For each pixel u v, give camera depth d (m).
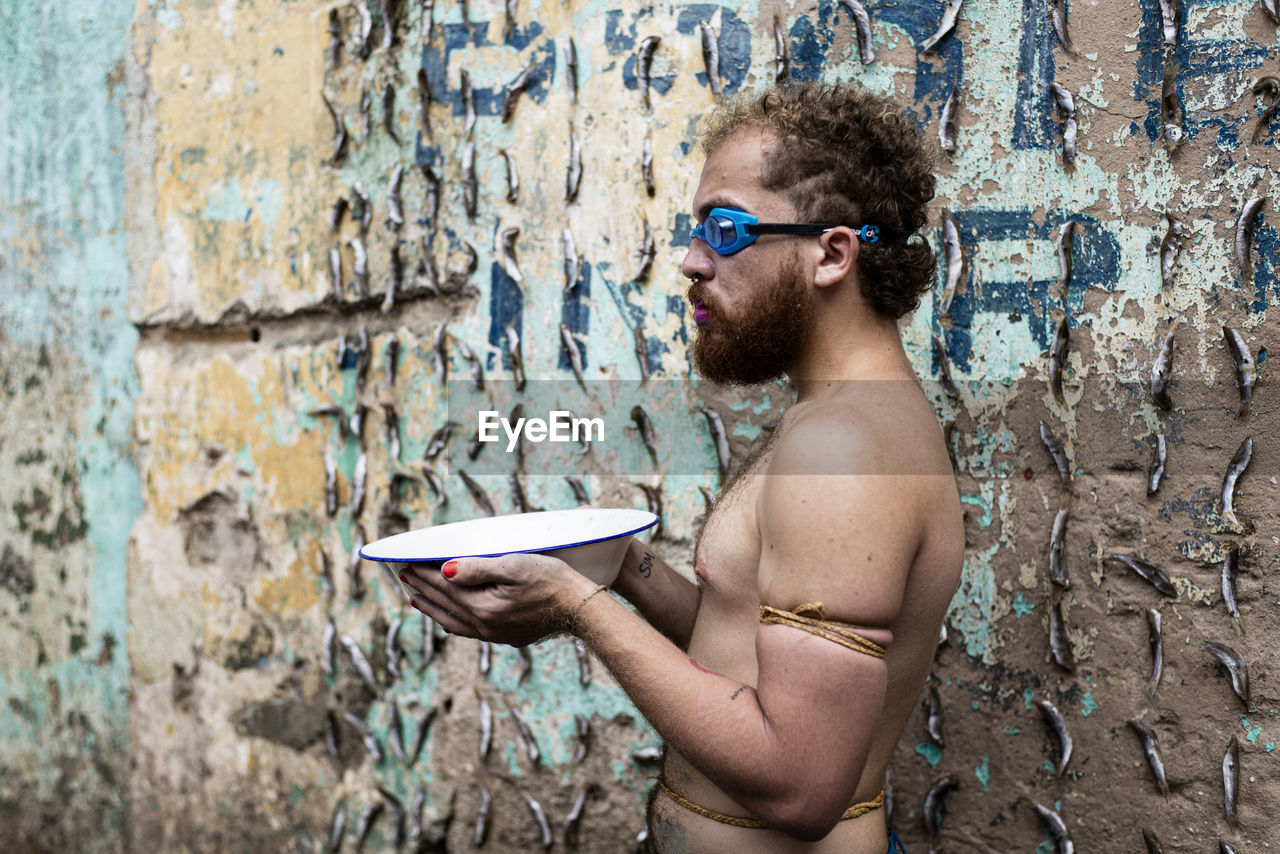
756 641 1.02
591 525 1.36
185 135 2.45
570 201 1.93
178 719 2.56
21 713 2.90
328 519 2.27
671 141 1.84
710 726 0.99
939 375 1.66
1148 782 1.55
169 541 2.55
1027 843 1.64
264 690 2.39
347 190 2.20
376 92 2.15
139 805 2.65
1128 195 1.54
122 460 2.63
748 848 1.12
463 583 1.10
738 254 1.12
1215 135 1.48
